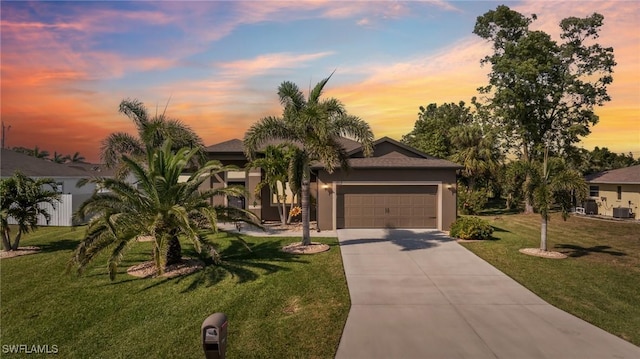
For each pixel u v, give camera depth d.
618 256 13.41
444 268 11.61
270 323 7.68
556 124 32.09
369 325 7.51
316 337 7.03
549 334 7.08
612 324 7.54
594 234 18.86
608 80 30.08
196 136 17.22
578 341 6.79
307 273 10.98
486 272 11.20
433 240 15.95
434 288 9.76
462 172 31.73
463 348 6.54
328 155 13.05
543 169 13.88
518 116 30.73
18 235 13.88
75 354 6.68
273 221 21.56
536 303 8.70
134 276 10.80
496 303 8.70
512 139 32.88
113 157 17.08
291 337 7.05
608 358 6.20
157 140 16.44
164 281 10.31
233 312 8.25
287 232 17.81
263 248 14.27
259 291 9.49
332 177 18.56
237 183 21.62
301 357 6.34
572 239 17.19
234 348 6.68
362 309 8.34
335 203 18.58
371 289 9.66
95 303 8.85
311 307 8.48
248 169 18.94
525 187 14.17
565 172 13.16
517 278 10.60
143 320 7.95
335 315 8.01
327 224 18.56
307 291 9.50
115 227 9.57
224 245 14.74
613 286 9.92
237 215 12.13
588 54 30.33
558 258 12.91
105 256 13.05
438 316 7.94
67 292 9.56
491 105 31.62
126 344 6.98
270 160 19.08
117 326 7.71
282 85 13.96
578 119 31.06
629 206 26.52
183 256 12.88
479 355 6.30
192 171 19.20
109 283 10.22
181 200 11.47
